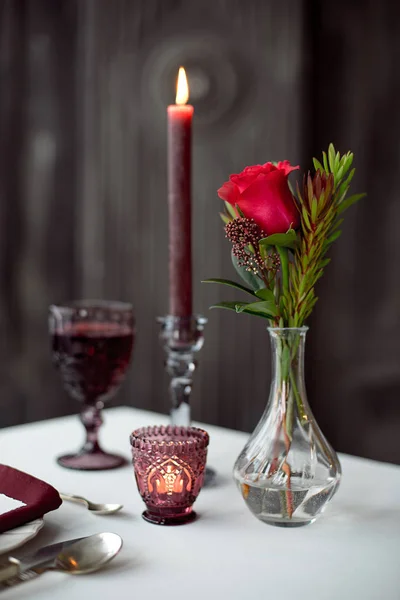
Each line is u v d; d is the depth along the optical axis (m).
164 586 0.82
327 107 2.22
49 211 2.47
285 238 0.90
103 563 0.85
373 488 1.07
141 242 2.44
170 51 2.35
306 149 2.22
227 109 2.29
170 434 1.00
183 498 0.95
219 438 1.27
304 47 2.20
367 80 2.17
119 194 2.46
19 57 2.39
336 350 2.27
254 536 0.92
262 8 2.23
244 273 0.99
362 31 2.17
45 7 2.42
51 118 2.45
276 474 0.93
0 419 2.43
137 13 2.39
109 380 1.16
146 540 0.91
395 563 0.87
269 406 0.95
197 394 2.40
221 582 0.83
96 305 1.16
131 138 2.43
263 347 2.28
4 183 2.39
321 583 0.83
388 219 2.17
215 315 2.35
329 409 2.29
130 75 2.42
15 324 2.44
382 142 2.17
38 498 0.90
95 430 1.17
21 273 2.44
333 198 0.92
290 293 0.95
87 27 2.45
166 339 1.10
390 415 2.21
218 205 2.31
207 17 2.31
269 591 0.82
